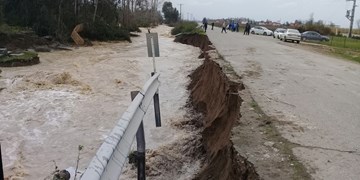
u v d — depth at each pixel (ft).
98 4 155.84
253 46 82.64
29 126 37.73
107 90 54.49
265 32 188.34
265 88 34.22
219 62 49.96
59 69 70.79
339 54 82.53
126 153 11.50
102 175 8.95
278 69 47.39
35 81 57.57
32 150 31.96
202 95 46.83
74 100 47.91
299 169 16.42
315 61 60.39
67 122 39.45
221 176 20.43
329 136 21.20
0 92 50.62
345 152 18.75
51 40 111.96
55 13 128.16
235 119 26.30
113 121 40.47
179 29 196.95
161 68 75.10
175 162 28.55
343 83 39.60
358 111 27.37
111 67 74.54
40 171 28.19
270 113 25.52
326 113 26.37
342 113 26.55
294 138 20.54
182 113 43.09
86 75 65.41
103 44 130.31
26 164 29.27
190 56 95.45
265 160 17.26
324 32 213.05
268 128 22.21
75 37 120.47
